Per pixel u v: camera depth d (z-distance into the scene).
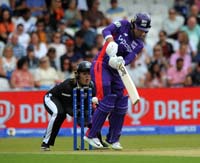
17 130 48.38
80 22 59.84
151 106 49.91
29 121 48.44
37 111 48.44
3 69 52.25
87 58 54.47
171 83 55.56
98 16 60.00
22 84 52.00
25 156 28.58
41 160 27.00
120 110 32.53
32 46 54.62
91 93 32.53
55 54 54.06
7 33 55.94
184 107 50.31
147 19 31.83
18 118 48.38
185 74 55.81
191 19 60.38
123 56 32.56
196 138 45.50
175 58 56.72
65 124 48.50
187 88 50.34
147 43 59.56
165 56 57.09
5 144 41.88
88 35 56.53
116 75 32.31
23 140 45.06
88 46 56.22
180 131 50.31
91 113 32.59
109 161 26.17
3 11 56.34
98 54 32.44
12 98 48.28
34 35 55.22
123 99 32.53
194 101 50.44
